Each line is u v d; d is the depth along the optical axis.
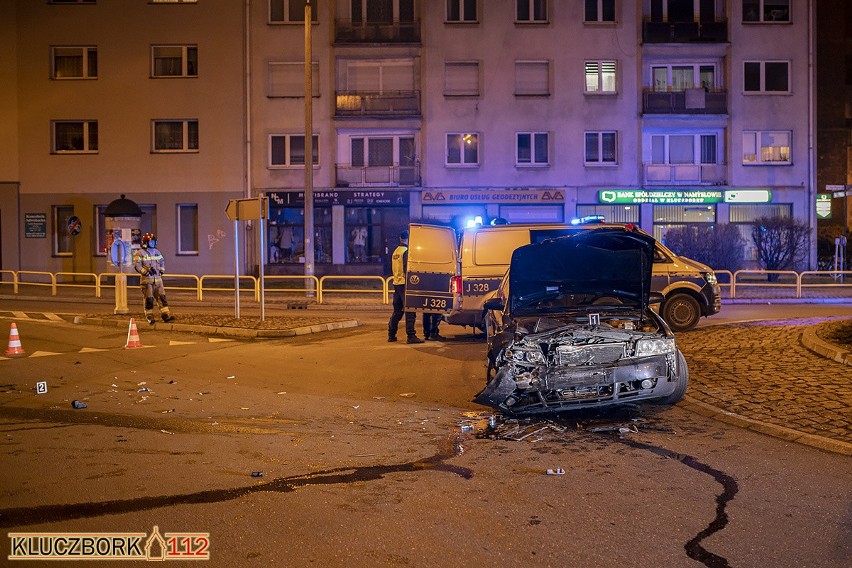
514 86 36.84
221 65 36.91
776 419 8.05
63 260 37.56
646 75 37.41
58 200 37.47
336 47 36.84
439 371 11.84
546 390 8.27
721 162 37.25
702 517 5.33
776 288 27.83
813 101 36.81
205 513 5.46
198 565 4.57
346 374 11.64
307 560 4.62
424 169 37.09
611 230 8.85
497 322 10.78
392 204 37.19
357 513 5.44
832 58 39.09
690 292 15.59
